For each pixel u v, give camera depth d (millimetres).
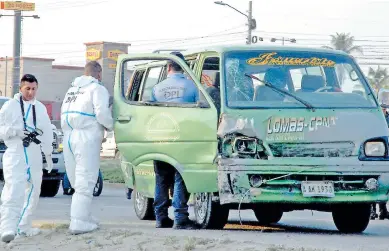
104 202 28531
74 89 16406
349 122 16469
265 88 16625
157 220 17500
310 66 17344
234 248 13125
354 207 17312
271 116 16172
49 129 16516
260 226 19094
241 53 17125
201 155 16297
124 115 16984
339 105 16656
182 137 16453
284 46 17594
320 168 16094
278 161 15984
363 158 16406
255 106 16297
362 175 16312
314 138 16297
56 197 31281
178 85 16734
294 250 12797
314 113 16359
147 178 18469
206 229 16766
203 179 16281
